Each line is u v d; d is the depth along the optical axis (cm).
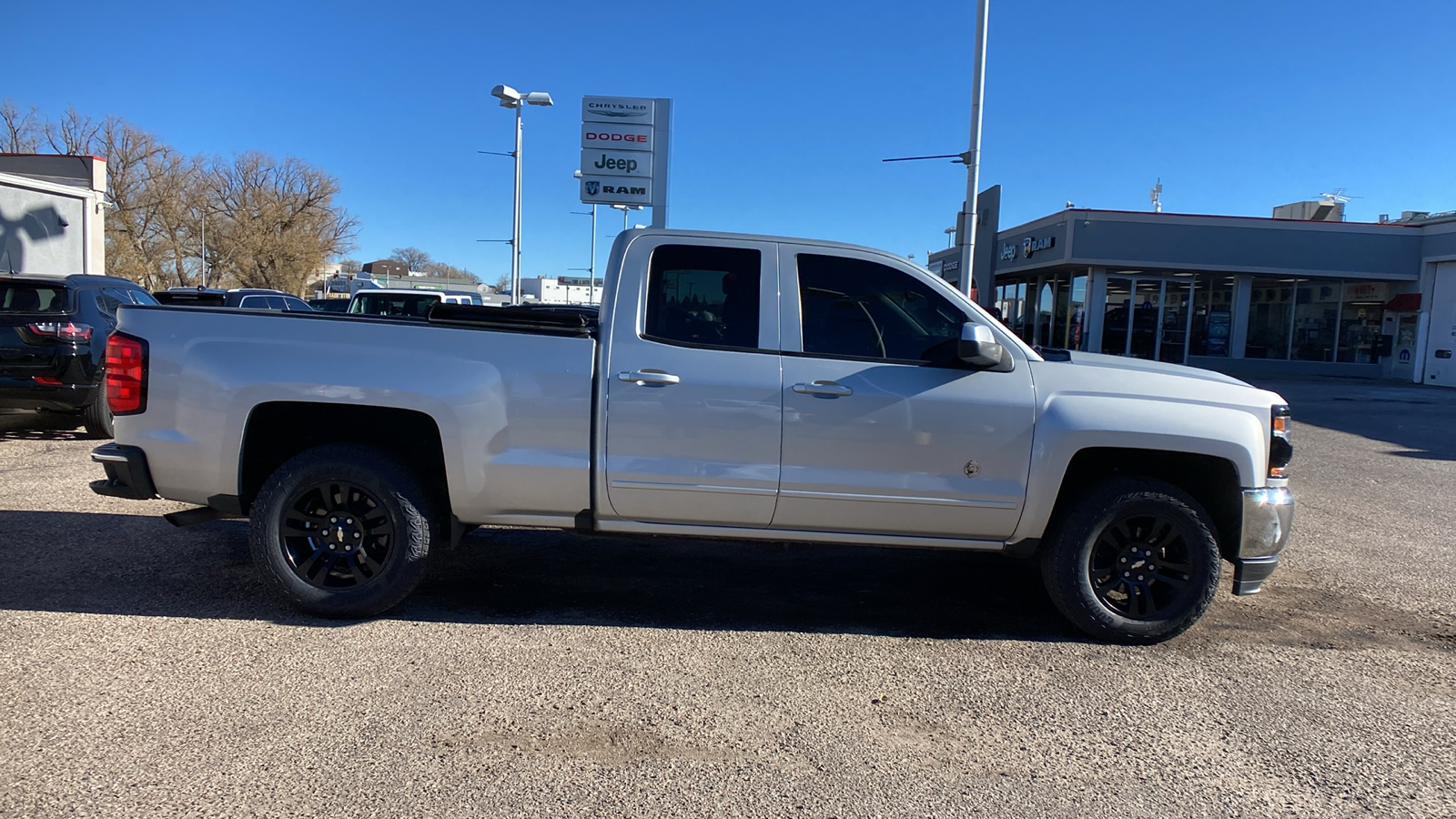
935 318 440
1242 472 426
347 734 324
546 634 430
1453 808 297
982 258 1398
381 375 418
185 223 6084
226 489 427
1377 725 358
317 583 432
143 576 491
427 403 418
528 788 293
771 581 527
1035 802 295
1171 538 433
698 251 440
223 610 445
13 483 713
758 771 309
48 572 493
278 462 459
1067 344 2645
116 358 426
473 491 428
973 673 399
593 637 429
